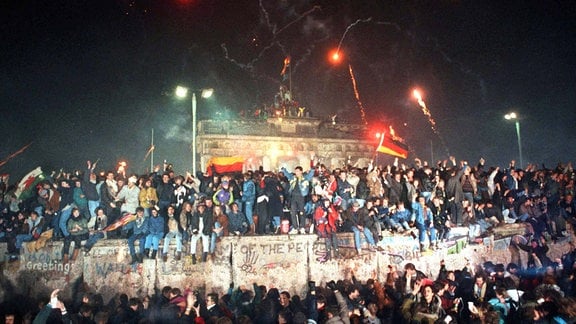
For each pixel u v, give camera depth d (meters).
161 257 14.50
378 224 16.23
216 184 16.05
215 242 15.00
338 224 16.41
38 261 14.11
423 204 16.73
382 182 17.61
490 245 17.36
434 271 16.55
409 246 16.48
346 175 17.33
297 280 15.43
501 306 10.55
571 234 18.09
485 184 18.39
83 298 12.03
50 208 14.73
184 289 14.41
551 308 8.83
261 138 40.09
